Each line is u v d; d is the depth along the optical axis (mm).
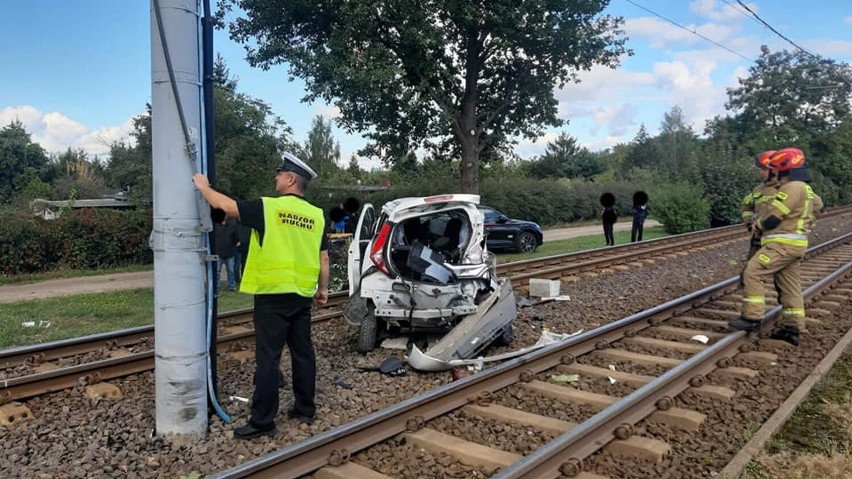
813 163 48781
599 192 38781
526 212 33156
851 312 9164
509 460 4418
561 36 19297
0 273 15711
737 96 55250
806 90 51688
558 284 10828
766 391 5883
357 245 8453
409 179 28844
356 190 25859
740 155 32875
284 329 5062
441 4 18250
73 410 5684
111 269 17328
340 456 4359
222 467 4473
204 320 4965
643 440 4691
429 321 7777
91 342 7707
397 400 5875
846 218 31750
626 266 14789
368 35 17875
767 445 4723
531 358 6383
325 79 17812
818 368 6453
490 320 7254
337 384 6309
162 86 4738
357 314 7641
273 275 4922
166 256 4770
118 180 20609
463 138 21047
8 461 4590
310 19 18328
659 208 26891
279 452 4152
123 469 4449
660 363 6770
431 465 4430
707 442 4805
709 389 5820
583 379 6273
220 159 16391
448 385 5488
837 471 4250
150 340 8117
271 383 4957
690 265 15125
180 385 4812
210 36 5051
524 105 22172
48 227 16672
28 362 7016
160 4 4672
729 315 8898
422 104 19688
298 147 18578
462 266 7680
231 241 7551
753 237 7793
